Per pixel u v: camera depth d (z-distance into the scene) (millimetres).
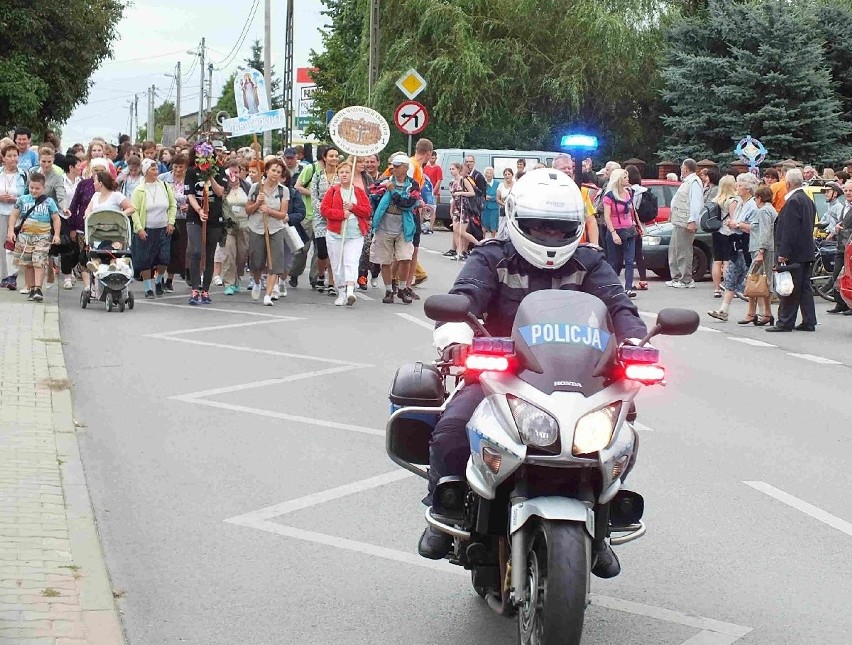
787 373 12492
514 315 5242
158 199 16984
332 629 5320
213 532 6695
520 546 4520
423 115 26172
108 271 15328
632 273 19359
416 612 5547
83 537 6281
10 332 12891
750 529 6957
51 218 15672
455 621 5441
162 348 12859
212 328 14461
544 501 4484
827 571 6242
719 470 8312
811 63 36688
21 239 15516
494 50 39781
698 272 21984
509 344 4480
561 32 40500
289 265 17703
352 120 17000
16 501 6828
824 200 21375
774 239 16031
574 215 5109
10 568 5695
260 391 10703
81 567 5801
